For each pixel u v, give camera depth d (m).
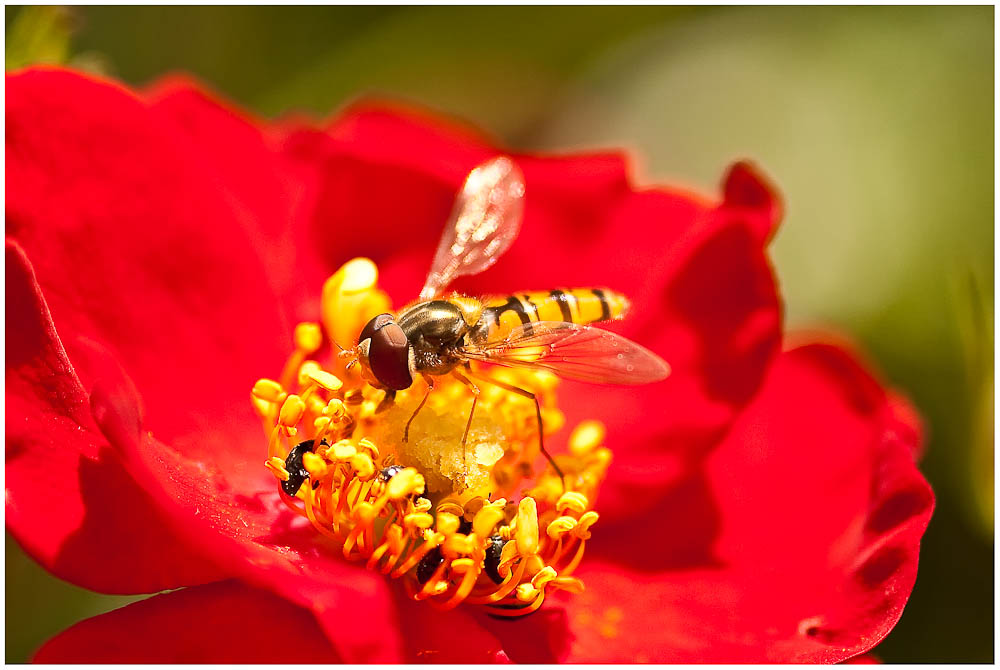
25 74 0.11
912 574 0.11
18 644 0.12
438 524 0.11
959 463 0.12
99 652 0.10
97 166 0.11
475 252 0.12
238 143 0.12
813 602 0.11
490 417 0.11
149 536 0.10
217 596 0.11
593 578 0.11
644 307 0.12
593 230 0.12
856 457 0.11
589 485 0.11
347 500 0.11
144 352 0.11
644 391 0.11
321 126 0.12
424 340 0.11
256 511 0.11
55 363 0.10
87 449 0.10
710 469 0.11
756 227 0.11
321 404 0.11
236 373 0.11
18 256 0.10
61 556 0.10
